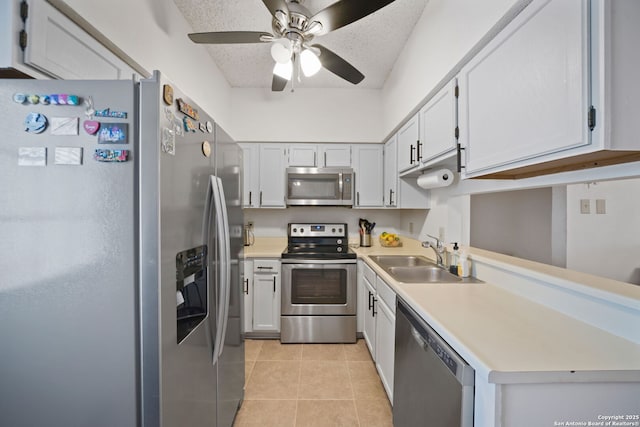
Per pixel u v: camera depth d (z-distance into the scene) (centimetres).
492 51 112
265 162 292
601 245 166
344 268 257
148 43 148
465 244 194
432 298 127
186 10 184
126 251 78
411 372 123
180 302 93
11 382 78
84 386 78
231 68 261
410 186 253
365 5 126
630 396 73
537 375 71
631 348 83
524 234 188
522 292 129
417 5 179
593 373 72
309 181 283
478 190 164
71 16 100
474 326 97
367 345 238
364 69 260
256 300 262
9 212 77
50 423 78
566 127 78
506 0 101
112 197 77
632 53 69
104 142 77
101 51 115
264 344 256
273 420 163
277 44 144
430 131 177
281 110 301
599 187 167
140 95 78
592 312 98
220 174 130
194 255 103
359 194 293
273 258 262
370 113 303
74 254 77
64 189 77
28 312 77
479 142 122
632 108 69
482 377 75
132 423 79
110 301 78
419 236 272
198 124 105
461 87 138
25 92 75
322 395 185
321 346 252
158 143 79
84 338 78
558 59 80
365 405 176
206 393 113
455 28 138
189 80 198
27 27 83
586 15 72
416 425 116
